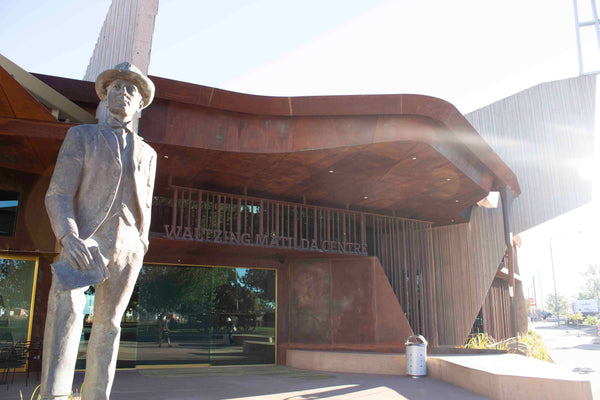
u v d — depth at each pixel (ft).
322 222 46.06
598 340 95.96
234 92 28.02
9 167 30.60
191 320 40.57
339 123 30.40
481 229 52.47
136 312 38.68
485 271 51.21
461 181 38.47
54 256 34.55
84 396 8.76
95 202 9.09
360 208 46.42
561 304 328.49
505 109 59.67
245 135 29.78
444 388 29.45
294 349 42.57
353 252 42.32
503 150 58.70
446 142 33.01
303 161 32.22
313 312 43.62
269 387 29.66
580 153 54.34
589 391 22.33
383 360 37.45
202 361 40.32
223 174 34.73
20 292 33.37
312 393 27.53
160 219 39.09
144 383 30.58
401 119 30.35
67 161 9.05
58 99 24.94
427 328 47.52
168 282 40.34
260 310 43.52
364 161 32.99
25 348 30.45
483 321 60.39
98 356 8.87
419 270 48.62
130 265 9.27
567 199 54.08
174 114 28.37
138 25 24.16
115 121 9.81
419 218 51.44
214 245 35.27
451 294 53.01
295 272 44.88
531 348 47.55
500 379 24.47
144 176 9.85
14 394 25.13
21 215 31.09
